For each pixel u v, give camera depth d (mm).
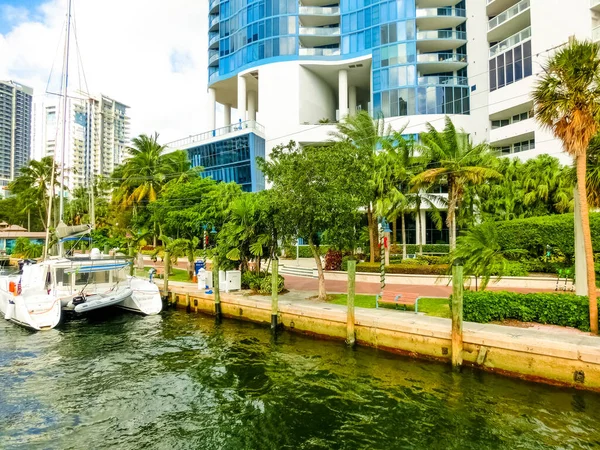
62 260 20531
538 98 12062
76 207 57438
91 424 9398
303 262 36062
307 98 47844
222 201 25312
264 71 47062
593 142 13703
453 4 46281
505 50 38594
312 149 17656
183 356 14078
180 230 30984
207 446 8445
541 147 35469
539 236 23625
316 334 15531
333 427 9016
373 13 45562
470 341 11695
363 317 14195
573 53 11320
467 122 42312
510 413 9320
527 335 11297
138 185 45812
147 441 8656
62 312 19094
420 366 12180
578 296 12570
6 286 22641
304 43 49594
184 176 40156
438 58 44500
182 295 22016
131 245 35375
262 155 46219
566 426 8734
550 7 33938
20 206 63719
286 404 10148
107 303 19172
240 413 9805
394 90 43438
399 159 28359
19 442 8602
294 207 16406
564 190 26797
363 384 11133
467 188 28812
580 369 9984
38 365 13367
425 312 14727
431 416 9297
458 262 12578
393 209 28609
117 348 15164
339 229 16906
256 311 17859
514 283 20594
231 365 12992
